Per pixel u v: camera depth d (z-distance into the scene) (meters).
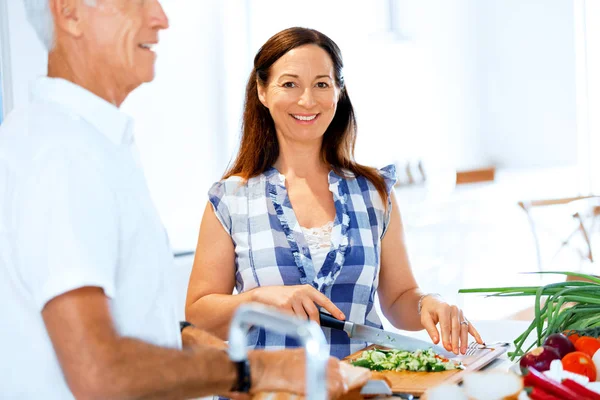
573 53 6.75
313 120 1.97
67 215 0.96
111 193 1.04
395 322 2.06
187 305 1.97
